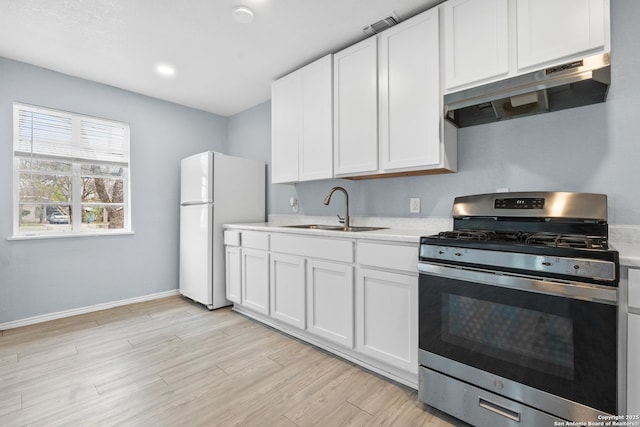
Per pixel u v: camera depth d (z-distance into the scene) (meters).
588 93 1.55
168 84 3.10
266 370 1.92
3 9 1.93
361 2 1.88
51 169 2.85
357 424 1.43
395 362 1.73
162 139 3.51
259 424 1.43
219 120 4.04
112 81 3.02
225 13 1.99
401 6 1.92
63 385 1.75
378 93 2.12
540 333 1.20
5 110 2.56
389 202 2.41
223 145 4.07
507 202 1.68
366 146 2.17
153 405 1.57
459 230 1.81
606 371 1.07
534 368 1.21
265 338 2.40
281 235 2.43
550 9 1.47
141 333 2.49
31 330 2.54
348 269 1.96
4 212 2.57
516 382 1.26
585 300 1.10
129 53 2.49
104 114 3.08
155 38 2.28
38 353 2.14
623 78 1.53
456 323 1.44
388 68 2.05
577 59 1.41
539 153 1.76
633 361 1.07
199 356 2.10
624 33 1.52
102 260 3.09
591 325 1.09
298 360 2.05
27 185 2.73
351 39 2.30
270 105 3.53
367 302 1.87
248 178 3.38
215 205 3.10
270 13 1.99
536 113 1.77
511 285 1.26
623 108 1.53
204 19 2.05
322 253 2.11
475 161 1.99
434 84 1.84
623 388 1.08
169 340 2.36
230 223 3.20
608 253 1.06
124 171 3.29
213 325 2.67
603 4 1.35
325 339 2.19
